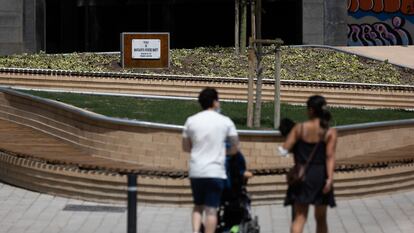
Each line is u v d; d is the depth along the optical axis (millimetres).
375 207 27531
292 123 21719
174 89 43531
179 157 29078
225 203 20797
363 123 33094
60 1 70188
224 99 43344
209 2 68375
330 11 61125
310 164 20016
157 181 26984
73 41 70688
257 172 27469
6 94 38625
